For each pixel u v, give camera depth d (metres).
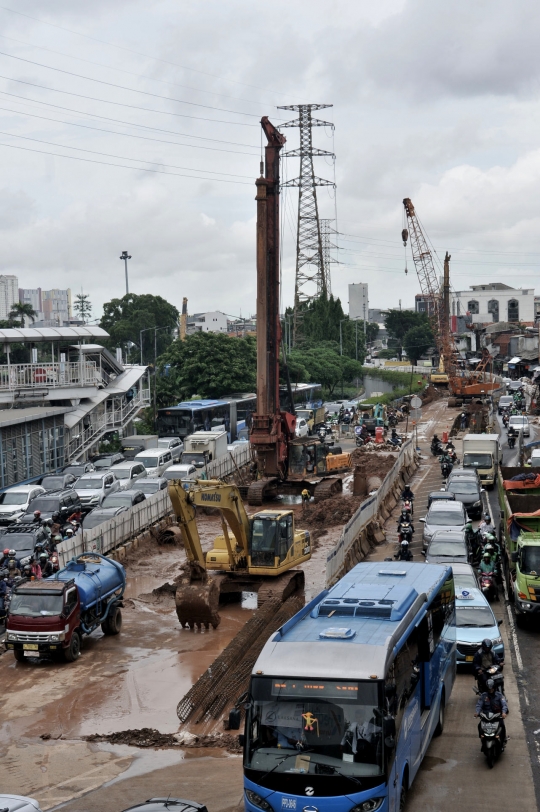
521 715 19.52
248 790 13.36
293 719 13.38
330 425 89.25
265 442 50.22
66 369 67.50
